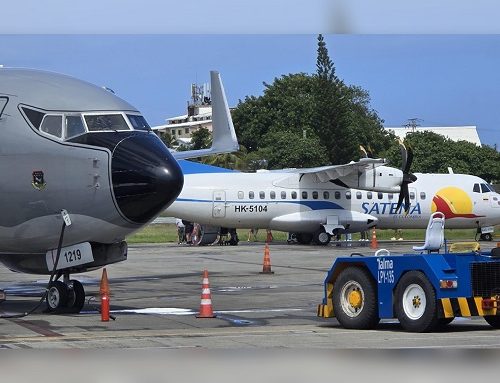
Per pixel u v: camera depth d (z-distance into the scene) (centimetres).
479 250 3441
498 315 3322
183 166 10081
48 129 3838
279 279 5881
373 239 9619
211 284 5544
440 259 3222
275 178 10150
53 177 3806
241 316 3894
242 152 18612
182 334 3259
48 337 3145
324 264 7219
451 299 3188
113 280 5900
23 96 3900
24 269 4162
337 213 10281
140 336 3181
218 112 10869
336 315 3469
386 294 3322
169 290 5184
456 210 10475
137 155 3806
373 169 9944
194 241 10931
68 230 3834
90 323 3616
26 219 3872
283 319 3788
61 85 3984
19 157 3841
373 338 3081
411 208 10375
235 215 9994
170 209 9838
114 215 3797
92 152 3797
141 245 11156
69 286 3969
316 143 18400
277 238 13825
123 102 4056
